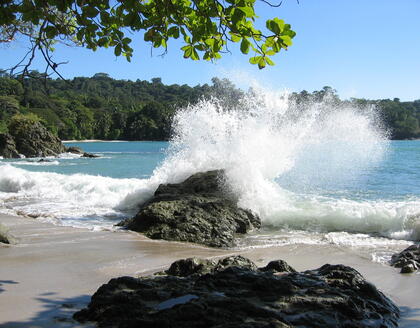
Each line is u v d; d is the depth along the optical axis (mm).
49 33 4184
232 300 3250
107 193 13031
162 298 3494
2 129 57312
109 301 3543
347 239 7969
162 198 9883
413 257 6105
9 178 14844
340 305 3340
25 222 9133
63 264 5812
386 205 10562
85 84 188500
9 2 3887
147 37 4219
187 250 7004
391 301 4125
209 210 8766
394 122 72250
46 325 3441
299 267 6082
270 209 9828
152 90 192250
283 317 3104
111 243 7281
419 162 22766
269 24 3570
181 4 4086
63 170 24406
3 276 5137
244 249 7371
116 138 107000
